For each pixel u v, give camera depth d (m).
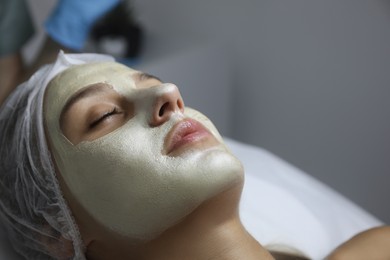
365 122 1.60
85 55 1.08
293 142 1.82
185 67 1.77
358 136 1.63
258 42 1.79
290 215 1.23
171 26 1.96
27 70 1.43
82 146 0.84
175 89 0.84
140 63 1.71
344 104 1.63
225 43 1.87
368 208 1.68
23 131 0.90
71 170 0.85
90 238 0.88
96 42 1.73
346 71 1.60
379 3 1.47
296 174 1.38
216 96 1.90
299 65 1.71
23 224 0.94
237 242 0.85
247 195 1.26
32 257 0.99
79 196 0.85
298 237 1.18
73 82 0.91
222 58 1.88
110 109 0.86
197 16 1.90
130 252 0.86
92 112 0.86
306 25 1.65
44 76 0.98
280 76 1.77
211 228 0.83
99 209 0.83
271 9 1.72
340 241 1.20
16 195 0.93
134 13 1.87
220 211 0.82
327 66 1.64
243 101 1.93
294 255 1.05
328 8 1.58
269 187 1.29
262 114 1.88
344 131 1.66
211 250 0.83
